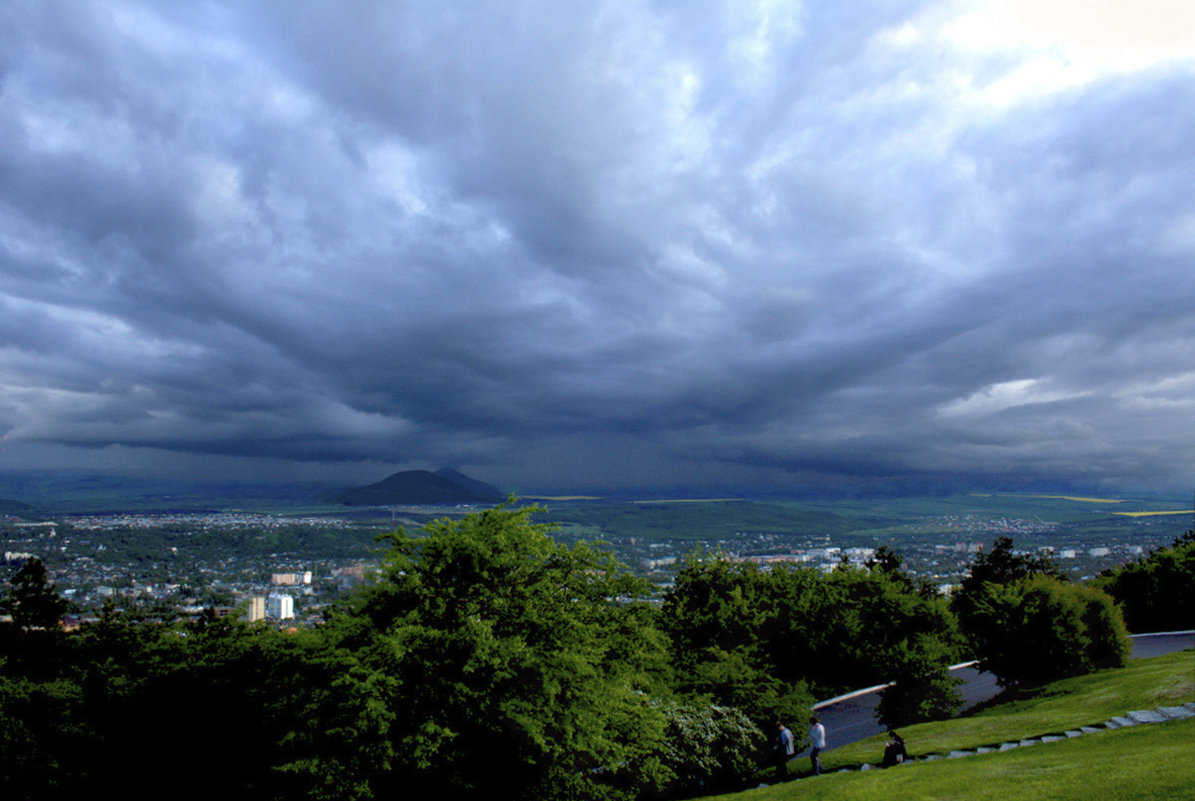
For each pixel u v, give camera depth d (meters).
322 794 13.11
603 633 17.97
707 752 20.02
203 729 15.08
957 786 13.77
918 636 28.86
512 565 16.02
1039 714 21.61
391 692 13.36
